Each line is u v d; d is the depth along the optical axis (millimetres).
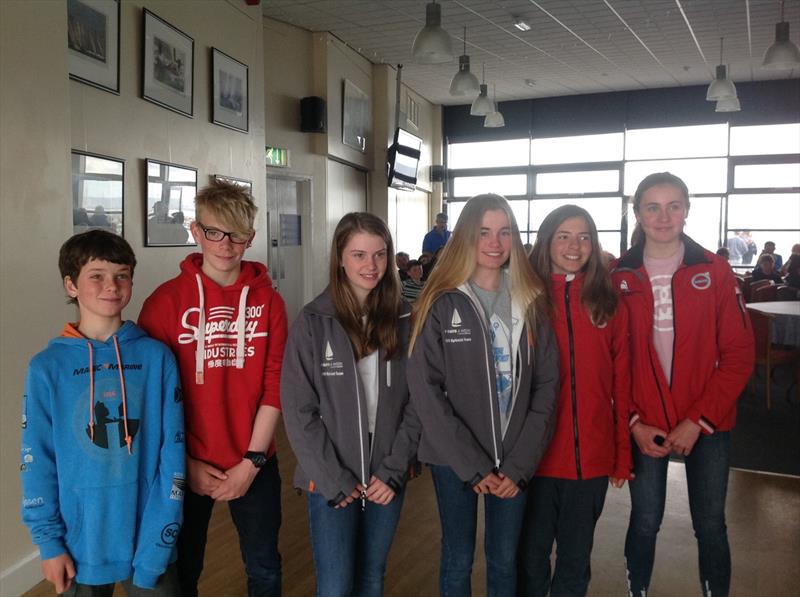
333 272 1870
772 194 10250
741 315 2039
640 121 10758
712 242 10633
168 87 4301
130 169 3955
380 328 1847
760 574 2621
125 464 1628
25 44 2629
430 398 1811
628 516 3242
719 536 2062
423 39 5316
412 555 2846
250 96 5488
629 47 8281
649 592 2502
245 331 1920
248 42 5453
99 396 1619
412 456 1850
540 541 1996
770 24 7406
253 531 1955
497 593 1905
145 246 4121
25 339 2641
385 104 9156
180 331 1841
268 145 6828
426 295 1896
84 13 3490
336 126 7953
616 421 2023
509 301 1942
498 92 10812
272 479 1986
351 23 7277
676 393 2057
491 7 6801
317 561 1796
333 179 8156
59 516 1580
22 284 2621
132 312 4004
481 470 1783
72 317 2947
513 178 11570
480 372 1861
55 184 2824
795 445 4398
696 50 8414
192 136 4648
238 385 1902
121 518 1622
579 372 1947
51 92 2795
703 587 2123
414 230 11055
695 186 10625
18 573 2559
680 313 2051
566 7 6828
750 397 5762
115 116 3805
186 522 1877
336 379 1803
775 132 10133
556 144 11266
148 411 1688
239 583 2594
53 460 1586
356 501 1799
